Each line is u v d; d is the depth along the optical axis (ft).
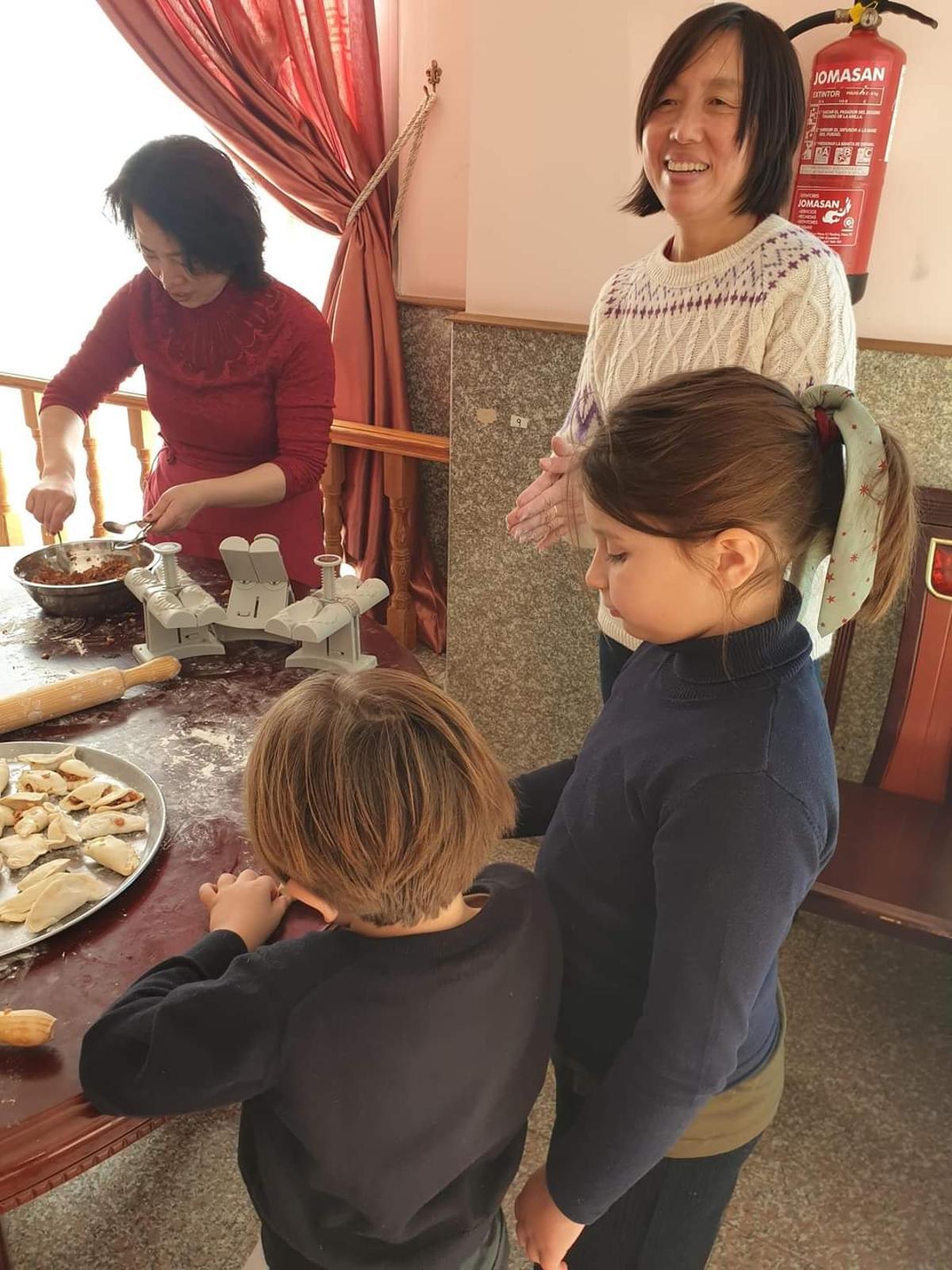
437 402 10.03
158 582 4.83
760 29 4.49
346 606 4.55
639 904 2.82
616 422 2.58
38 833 3.41
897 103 5.46
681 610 2.58
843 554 2.59
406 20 8.94
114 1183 4.97
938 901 5.10
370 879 2.30
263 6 8.75
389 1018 2.38
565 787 3.43
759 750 2.43
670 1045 2.52
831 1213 4.99
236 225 5.61
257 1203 2.89
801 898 2.49
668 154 4.76
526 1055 2.71
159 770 3.82
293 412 6.10
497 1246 3.10
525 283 7.20
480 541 7.92
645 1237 3.16
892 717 6.11
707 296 4.85
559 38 6.48
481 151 7.02
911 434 6.20
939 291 5.95
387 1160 2.53
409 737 2.36
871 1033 6.09
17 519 10.96
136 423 10.09
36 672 4.52
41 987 2.78
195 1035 2.30
